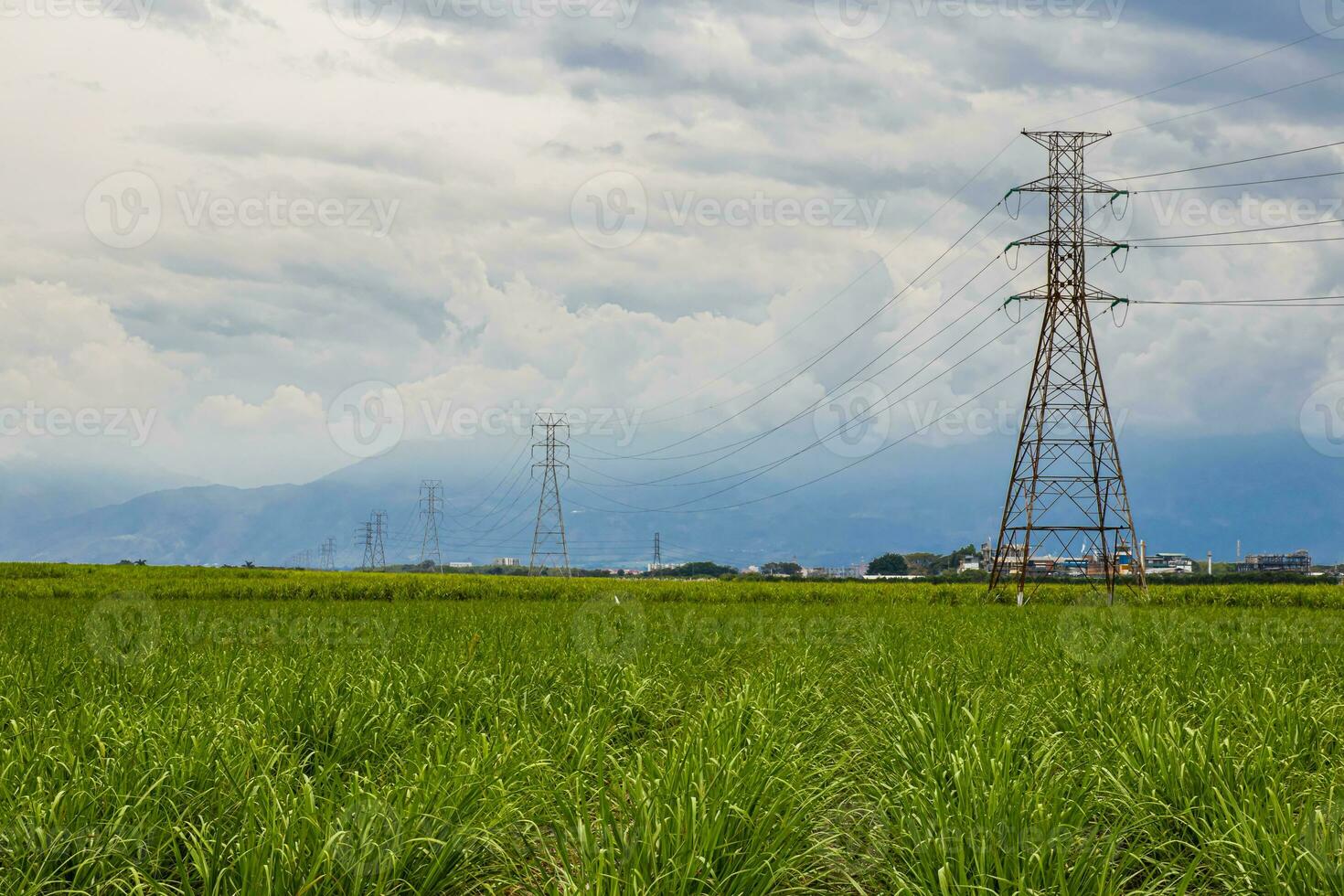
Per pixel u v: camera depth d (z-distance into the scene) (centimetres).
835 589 5347
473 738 845
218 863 606
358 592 4838
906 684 1156
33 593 4278
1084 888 612
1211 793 735
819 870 697
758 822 642
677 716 1140
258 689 1096
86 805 684
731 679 1353
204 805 710
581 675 1216
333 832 609
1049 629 2141
